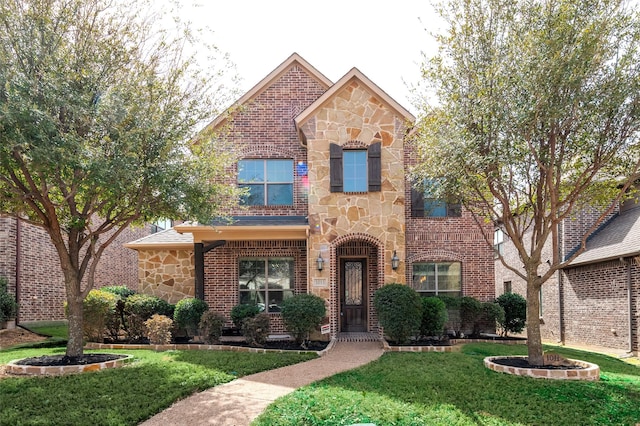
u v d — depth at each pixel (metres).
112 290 15.98
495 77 9.48
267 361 10.95
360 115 15.50
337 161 15.27
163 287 17.34
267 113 16.89
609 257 15.05
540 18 9.49
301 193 16.53
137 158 9.37
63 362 10.03
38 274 17.72
